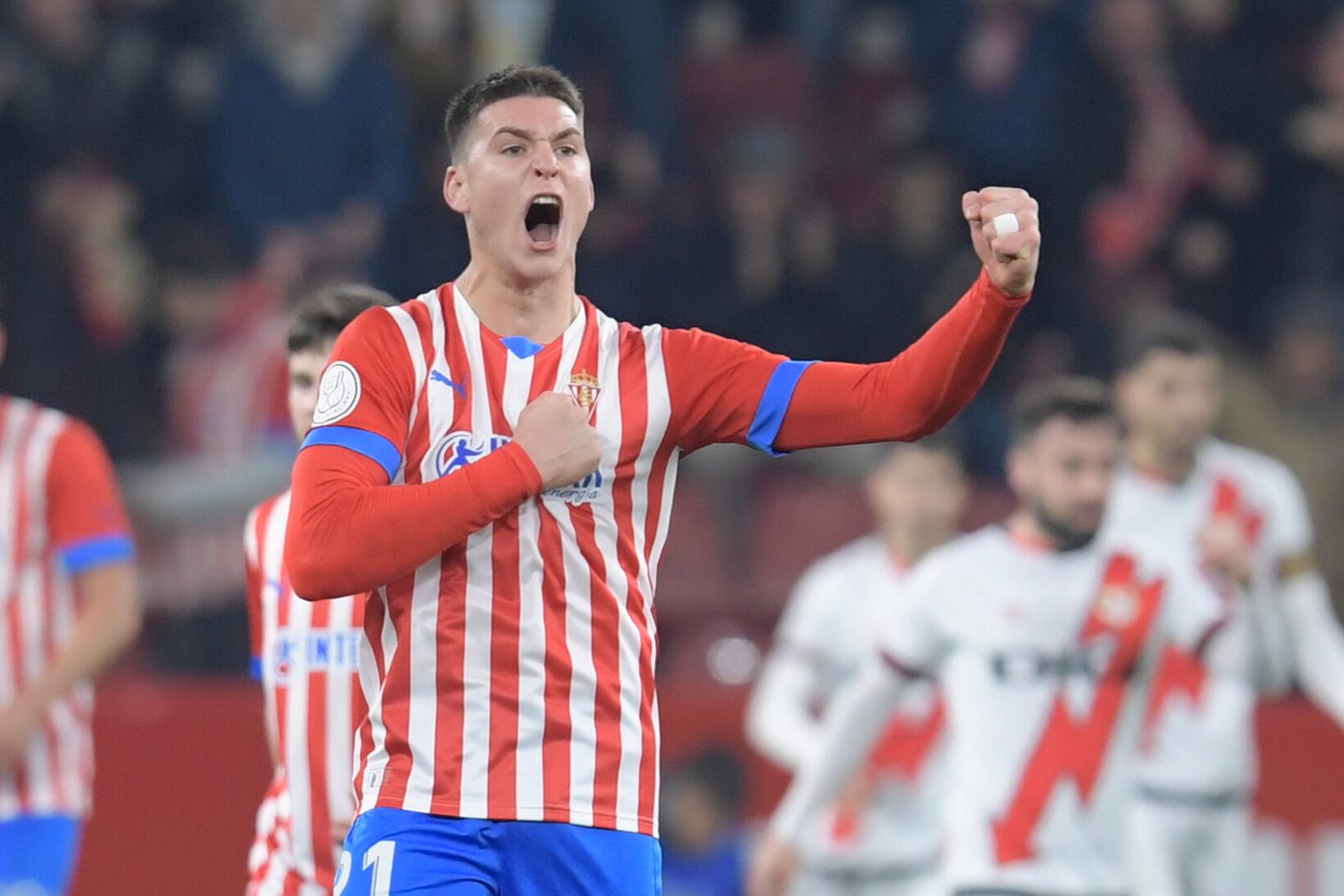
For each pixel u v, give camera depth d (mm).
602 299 38375
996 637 21516
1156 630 21422
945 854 23000
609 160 39469
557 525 12484
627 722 12625
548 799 12367
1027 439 21781
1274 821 29891
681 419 12883
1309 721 29984
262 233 37781
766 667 33875
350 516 11977
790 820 23000
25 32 38938
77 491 20812
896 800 26984
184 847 29188
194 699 29547
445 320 12875
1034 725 21344
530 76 12977
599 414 12688
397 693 12508
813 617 28297
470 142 12930
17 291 36688
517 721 12375
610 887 12484
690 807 28500
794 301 38844
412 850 12344
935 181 40062
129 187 38875
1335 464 37469
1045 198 41094
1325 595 36469
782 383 12891
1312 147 41969
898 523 28000
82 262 37469
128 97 39281
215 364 36250
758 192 39125
